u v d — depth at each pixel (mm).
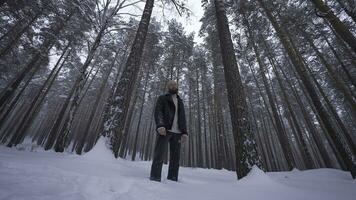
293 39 14148
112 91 17625
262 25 14016
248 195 2090
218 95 21844
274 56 18375
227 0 13242
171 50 21453
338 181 5672
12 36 11266
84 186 1567
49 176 1624
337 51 15375
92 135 25312
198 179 3346
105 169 2748
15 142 18531
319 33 13328
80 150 20391
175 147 2869
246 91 23562
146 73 23875
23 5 9195
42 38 13211
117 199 1396
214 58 18938
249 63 20125
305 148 14805
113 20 8766
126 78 5254
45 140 32375
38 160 2570
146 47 18625
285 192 2404
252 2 12672
